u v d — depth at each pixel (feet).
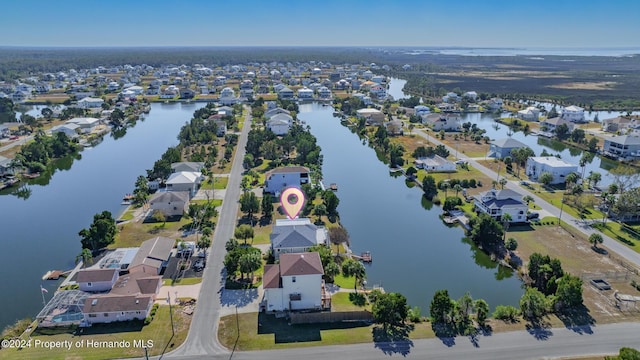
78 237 318.24
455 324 207.82
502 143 503.20
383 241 310.86
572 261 268.00
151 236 300.81
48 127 653.71
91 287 234.79
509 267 266.36
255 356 185.26
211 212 325.62
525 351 189.67
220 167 459.73
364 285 246.27
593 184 404.16
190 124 622.54
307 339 196.24
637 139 499.10
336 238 289.53
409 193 409.28
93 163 504.02
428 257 288.51
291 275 211.82
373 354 187.32
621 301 223.51
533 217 330.54
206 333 199.31
